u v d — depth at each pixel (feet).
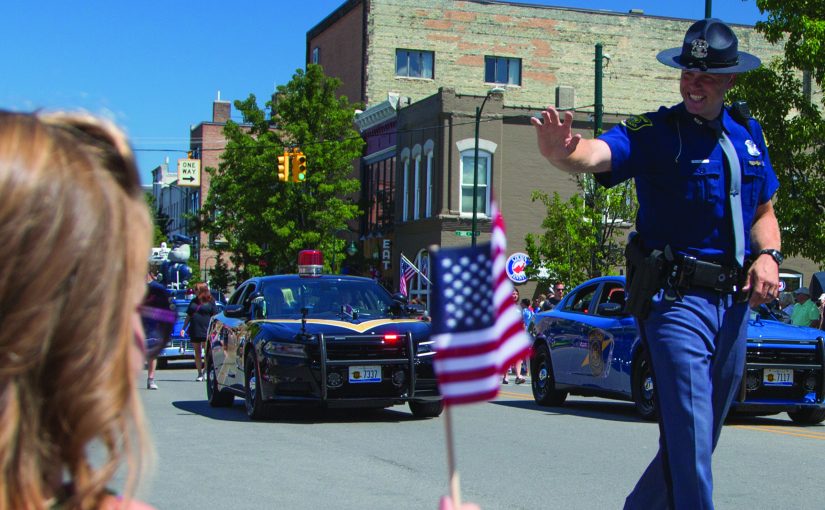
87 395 3.87
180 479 25.39
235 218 140.97
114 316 3.93
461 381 5.15
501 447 31.24
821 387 38.17
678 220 13.88
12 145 3.78
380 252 143.84
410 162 134.92
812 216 70.03
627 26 168.04
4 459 3.81
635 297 14.08
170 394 51.29
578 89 166.20
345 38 167.94
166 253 110.83
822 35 67.77
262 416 38.68
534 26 164.76
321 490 24.04
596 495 23.62
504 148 127.03
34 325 3.73
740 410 38.65
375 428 36.11
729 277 13.84
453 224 124.77
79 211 3.82
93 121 4.09
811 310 58.80
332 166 136.26
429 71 161.99
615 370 40.68
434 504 22.50
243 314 41.86
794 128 69.41
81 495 4.02
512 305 5.18
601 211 99.09
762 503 22.98
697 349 13.66
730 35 13.75
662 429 13.83
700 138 13.82
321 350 36.50
